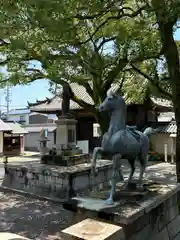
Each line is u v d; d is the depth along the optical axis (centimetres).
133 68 922
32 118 3188
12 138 2328
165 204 493
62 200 834
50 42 614
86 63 652
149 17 708
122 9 604
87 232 244
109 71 933
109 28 720
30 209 774
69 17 482
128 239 371
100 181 961
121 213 364
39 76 1086
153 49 841
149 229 429
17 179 991
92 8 474
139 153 460
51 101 2038
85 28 727
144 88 1174
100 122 1091
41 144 1720
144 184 534
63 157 984
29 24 459
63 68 780
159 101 1764
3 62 939
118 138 414
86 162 1052
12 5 401
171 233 502
